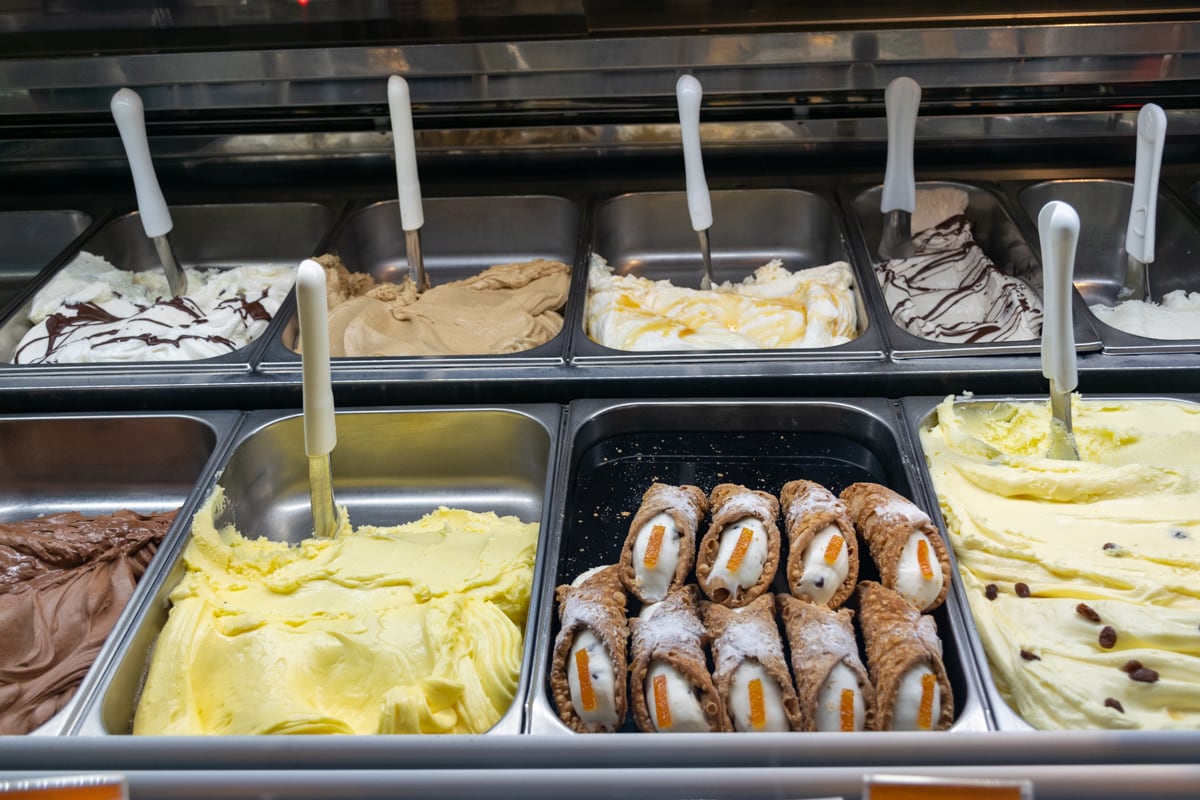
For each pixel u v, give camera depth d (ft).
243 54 6.38
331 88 6.70
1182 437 4.89
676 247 7.48
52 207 7.39
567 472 4.89
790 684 3.64
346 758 2.99
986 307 6.21
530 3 6.36
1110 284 7.09
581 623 3.85
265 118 7.25
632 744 2.99
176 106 6.82
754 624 3.90
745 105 7.05
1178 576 4.16
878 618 3.95
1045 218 4.28
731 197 7.21
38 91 6.75
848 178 7.27
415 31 6.45
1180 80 6.44
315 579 4.61
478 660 4.17
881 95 6.95
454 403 5.58
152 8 6.39
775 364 5.49
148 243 7.43
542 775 2.83
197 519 4.74
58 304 6.45
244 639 4.25
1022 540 4.41
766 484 5.12
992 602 4.19
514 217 7.38
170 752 3.04
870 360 5.48
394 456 5.63
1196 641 3.83
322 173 7.64
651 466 5.27
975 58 6.19
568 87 6.61
